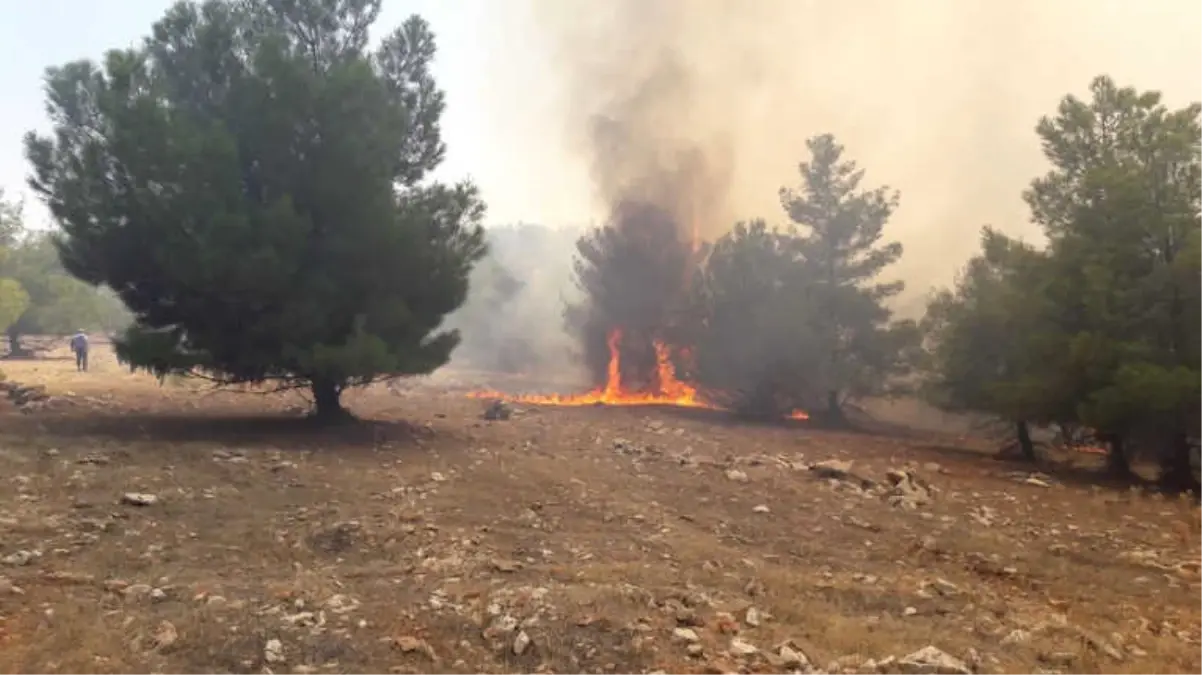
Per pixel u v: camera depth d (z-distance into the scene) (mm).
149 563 8008
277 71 16484
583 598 6988
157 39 18281
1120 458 20312
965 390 23969
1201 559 10625
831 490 14766
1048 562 10250
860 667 5930
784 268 31922
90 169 16375
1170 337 18953
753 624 6859
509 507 11516
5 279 41281
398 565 8305
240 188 16438
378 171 16828
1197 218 19219
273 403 24016
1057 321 20375
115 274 16672
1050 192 22312
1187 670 6418
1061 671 6137
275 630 6062
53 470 11703
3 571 7418
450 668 5664
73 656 5547
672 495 13430
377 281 17047
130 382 29203
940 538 11289
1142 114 20797
